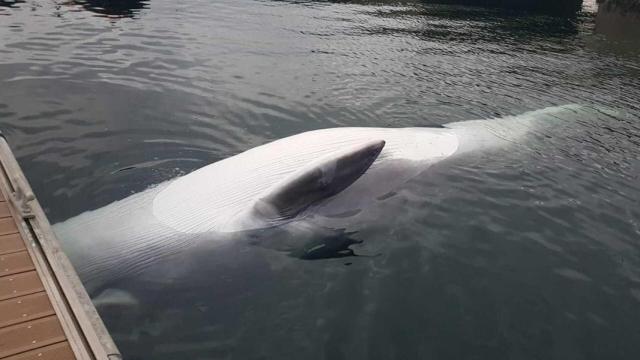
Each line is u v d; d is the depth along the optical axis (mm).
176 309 4621
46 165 6648
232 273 5051
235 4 18688
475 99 10664
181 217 5277
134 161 6949
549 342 4477
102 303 4570
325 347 4262
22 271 4258
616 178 7449
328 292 4859
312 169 5270
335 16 18641
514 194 6676
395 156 6270
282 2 20250
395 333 4438
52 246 4535
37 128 7586
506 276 5230
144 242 5074
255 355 4164
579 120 9656
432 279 5090
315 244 5449
